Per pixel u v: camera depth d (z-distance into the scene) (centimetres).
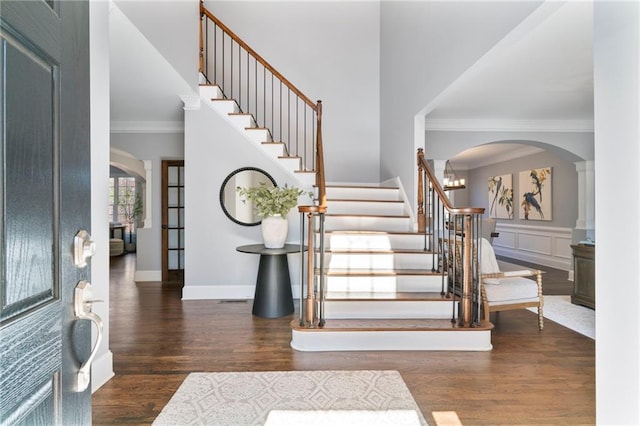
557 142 554
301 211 279
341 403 199
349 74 578
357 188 461
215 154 439
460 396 207
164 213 547
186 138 436
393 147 496
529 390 214
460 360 256
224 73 557
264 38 568
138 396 204
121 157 586
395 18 488
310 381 223
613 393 101
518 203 778
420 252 364
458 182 595
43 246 70
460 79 302
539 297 322
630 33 96
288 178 445
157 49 316
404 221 423
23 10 64
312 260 281
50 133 73
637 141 94
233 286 441
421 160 390
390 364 248
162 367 241
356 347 273
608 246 103
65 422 77
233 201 440
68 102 80
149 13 300
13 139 61
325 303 304
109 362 225
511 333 312
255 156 442
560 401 203
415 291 339
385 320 297
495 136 554
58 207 75
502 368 243
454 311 294
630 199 96
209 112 438
